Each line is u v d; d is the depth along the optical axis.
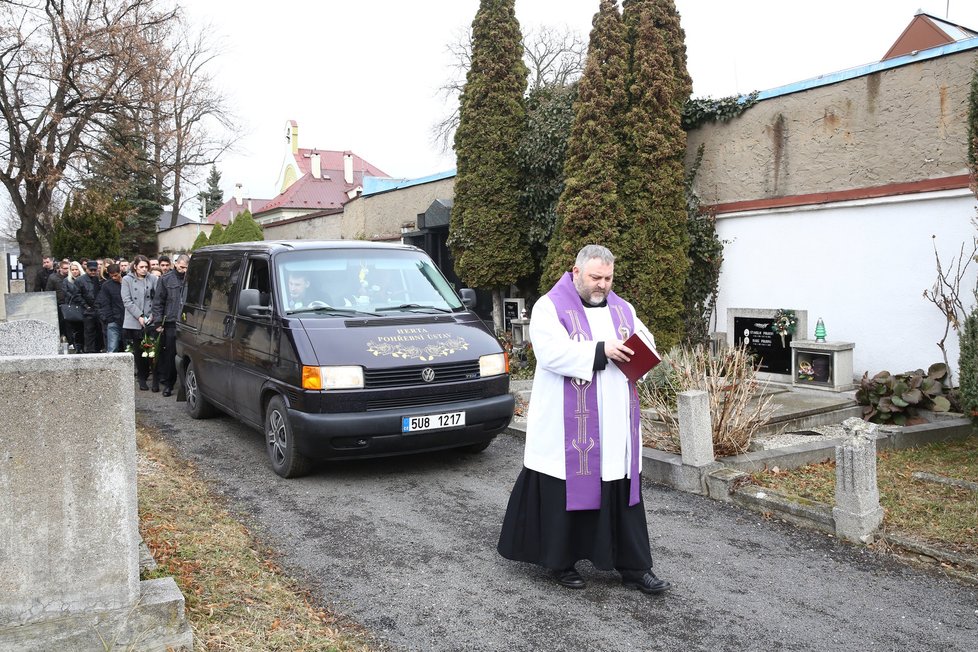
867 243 8.88
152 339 10.12
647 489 5.82
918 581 4.17
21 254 23.59
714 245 10.48
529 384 9.55
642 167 10.12
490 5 12.39
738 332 9.62
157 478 5.70
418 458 6.72
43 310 10.77
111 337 10.63
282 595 3.81
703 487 5.66
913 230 8.42
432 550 4.54
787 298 9.77
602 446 3.85
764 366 9.38
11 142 22.72
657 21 10.42
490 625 3.62
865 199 8.80
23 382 2.78
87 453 2.89
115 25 21.89
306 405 5.66
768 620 3.71
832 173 9.20
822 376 8.71
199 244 25.98
